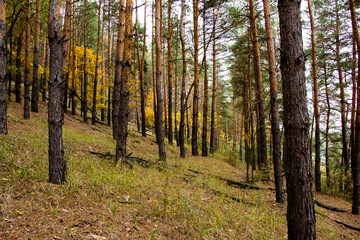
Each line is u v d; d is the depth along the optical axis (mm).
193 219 4043
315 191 11859
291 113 2994
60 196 3791
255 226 4430
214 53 16672
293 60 3004
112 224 3295
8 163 4625
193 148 14031
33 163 5051
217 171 10273
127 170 6223
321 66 12617
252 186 7957
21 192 3605
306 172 2908
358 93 7434
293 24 3039
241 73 17000
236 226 4086
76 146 7836
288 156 3041
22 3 10883
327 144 14875
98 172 5262
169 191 5176
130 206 4059
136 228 3357
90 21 21359
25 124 9586
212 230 3734
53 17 4137
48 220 3002
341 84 12203
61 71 4289
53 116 4219
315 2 12102
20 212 3033
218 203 5164
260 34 13344
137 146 12039
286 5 3094
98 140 10117
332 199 10258
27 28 10688
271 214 5453
